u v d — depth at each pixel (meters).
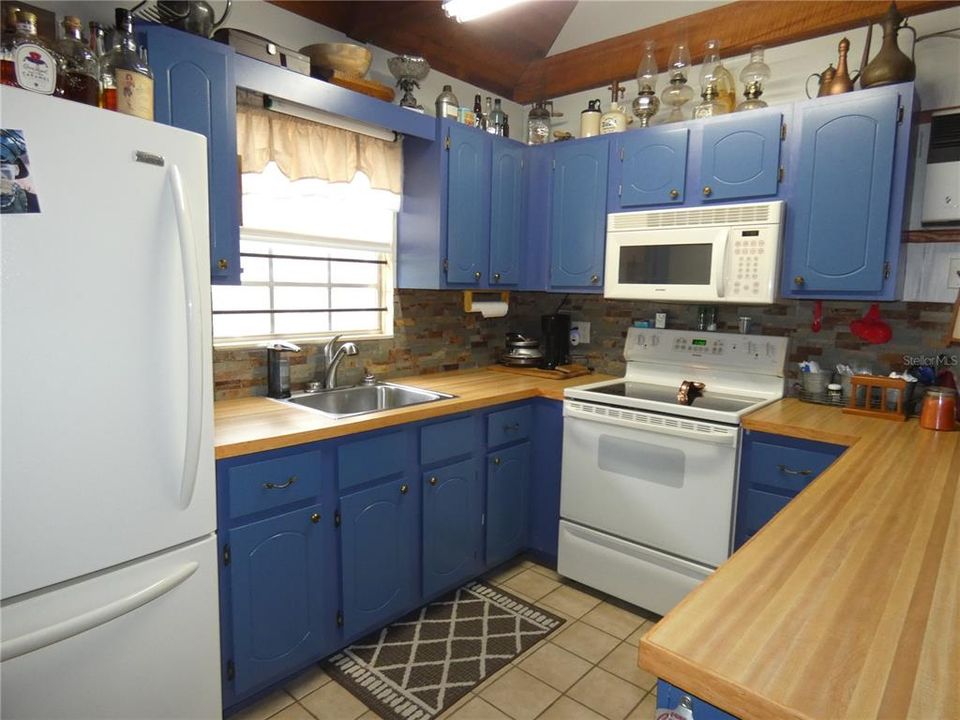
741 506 2.11
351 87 2.22
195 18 1.72
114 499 1.30
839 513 1.16
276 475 1.73
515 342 3.16
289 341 2.41
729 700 0.64
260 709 1.80
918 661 0.68
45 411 1.18
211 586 1.54
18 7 1.46
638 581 2.33
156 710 1.44
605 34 2.93
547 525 2.70
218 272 1.80
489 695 1.88
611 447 2.38
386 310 2.81
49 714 1.25
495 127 2.91
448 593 2.50
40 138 1.13
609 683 1.94
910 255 2.20
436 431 2.24
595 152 2.72
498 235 2.87
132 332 1.30
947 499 1.24
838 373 2.31
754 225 2.23
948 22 2.11
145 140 1.29
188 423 1.40
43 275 1.16
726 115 2.33
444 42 2.76
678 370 2.70
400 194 2.66
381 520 2.08
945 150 2.06
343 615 1.99
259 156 2.11
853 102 2.06
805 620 0.77
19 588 1.18
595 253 2.76
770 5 2.42
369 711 1.81
